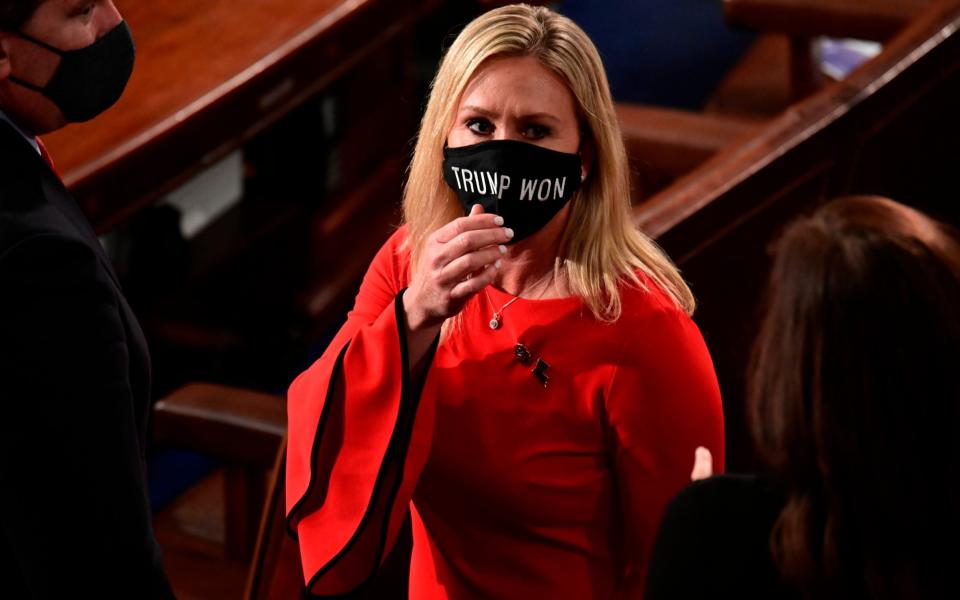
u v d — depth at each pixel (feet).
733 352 39.01
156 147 41.96
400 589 35.42
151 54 47.14
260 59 46.70
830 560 16.24
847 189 40.63
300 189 58.59
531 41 22.98
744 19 55.62
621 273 24.07
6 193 20.83
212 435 37.19
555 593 24.82
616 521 25.04
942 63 40.86
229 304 56.54
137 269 51.16
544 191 23.21
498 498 24.32
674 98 65.92
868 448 15.97
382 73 62.64
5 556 21.47
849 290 16.02
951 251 16.19
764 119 57.52
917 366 15.81
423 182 24.94
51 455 20.17
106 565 20.72
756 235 37.91
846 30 53.11
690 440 23.47
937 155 42.50
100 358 20.47
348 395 24.26
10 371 19.85
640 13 73.97
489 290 24.50
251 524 39.34
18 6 20.83
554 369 23.65
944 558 16.11
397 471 23.89
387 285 26.48
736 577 17.15
